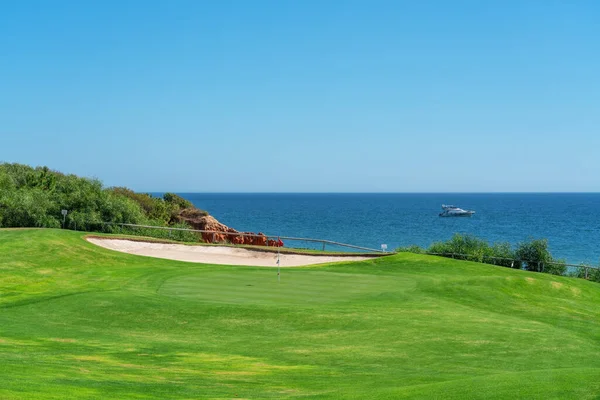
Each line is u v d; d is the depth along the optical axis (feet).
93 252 111.14
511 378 32.63
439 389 30.71
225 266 105.70
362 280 87.40
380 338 52.47
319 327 56.95
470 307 70.28
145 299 68.49
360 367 42.55
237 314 61.98
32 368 36.32
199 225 208.13
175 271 94.68
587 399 28.25
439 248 137.80
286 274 92.99
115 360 42.83
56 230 124.77
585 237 332.80
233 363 43.52
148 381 35.78
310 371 41.06
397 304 68.74
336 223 457.27
